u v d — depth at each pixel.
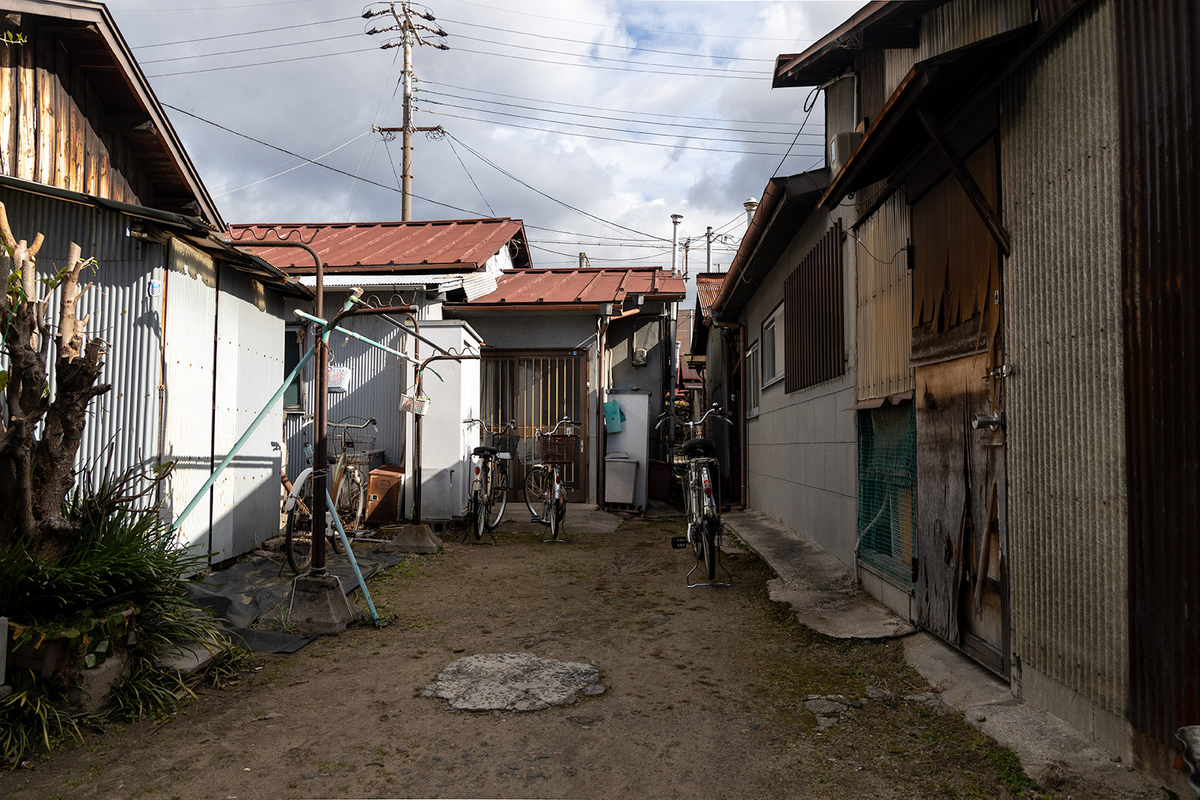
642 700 3.45
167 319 5.03
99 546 3.34
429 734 3.07
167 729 3.08
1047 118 2.86
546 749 2.94
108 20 5.19
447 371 8.71
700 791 2.60
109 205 4.64
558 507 8.20
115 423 4.91
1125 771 2.40
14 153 4.96
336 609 4.59
